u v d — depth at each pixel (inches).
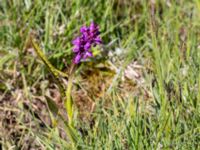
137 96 126.1
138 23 161.3
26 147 128.0
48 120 135.4
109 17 160.1
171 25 156.3
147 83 134.8
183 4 166.9
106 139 115.0
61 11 153.3
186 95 124.0
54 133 121.2
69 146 119.0
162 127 111.8
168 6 169.5
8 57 145.9
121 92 140.0
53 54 146.8
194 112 118.0
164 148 112.0
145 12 160.1
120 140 114.7
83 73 149.3
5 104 139.5
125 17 164.2
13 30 151.4
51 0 154.8
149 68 139.0
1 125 133.2
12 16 154.9
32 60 146.0
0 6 158.4
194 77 127.5
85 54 109.5
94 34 108.4
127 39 154.3
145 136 113.7
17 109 137.4
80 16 156.6
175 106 119.0
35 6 152.0
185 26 158.4
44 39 153.5
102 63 151.5
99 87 145.9
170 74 130.5
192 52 137.6
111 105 134.3
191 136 113.0
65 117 135.1
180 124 116.6
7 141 127.0
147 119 123.1
